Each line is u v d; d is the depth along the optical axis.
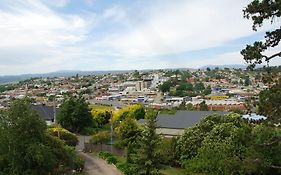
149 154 29.97
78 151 43.66
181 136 34.16
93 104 118.94
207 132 31.91
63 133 42.50
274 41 15.90
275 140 16.91
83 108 59.75
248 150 18.33
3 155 22.92
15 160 22.48
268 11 15.50
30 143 22.59
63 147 25.98
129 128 40.81
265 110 15.50
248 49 15.93
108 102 131.88
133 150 34.19
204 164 28.12
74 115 58.97
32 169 22.62
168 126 51.22
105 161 37.28
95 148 43.72
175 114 55.88
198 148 31.05
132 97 154.62
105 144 42.56
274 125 15.83
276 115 15.36
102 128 63.91
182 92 162.00
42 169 23.02
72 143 43.12
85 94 166.50
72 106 59.84
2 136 22.62
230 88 182.88
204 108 87.00
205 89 173.62
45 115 64.94
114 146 41.19
